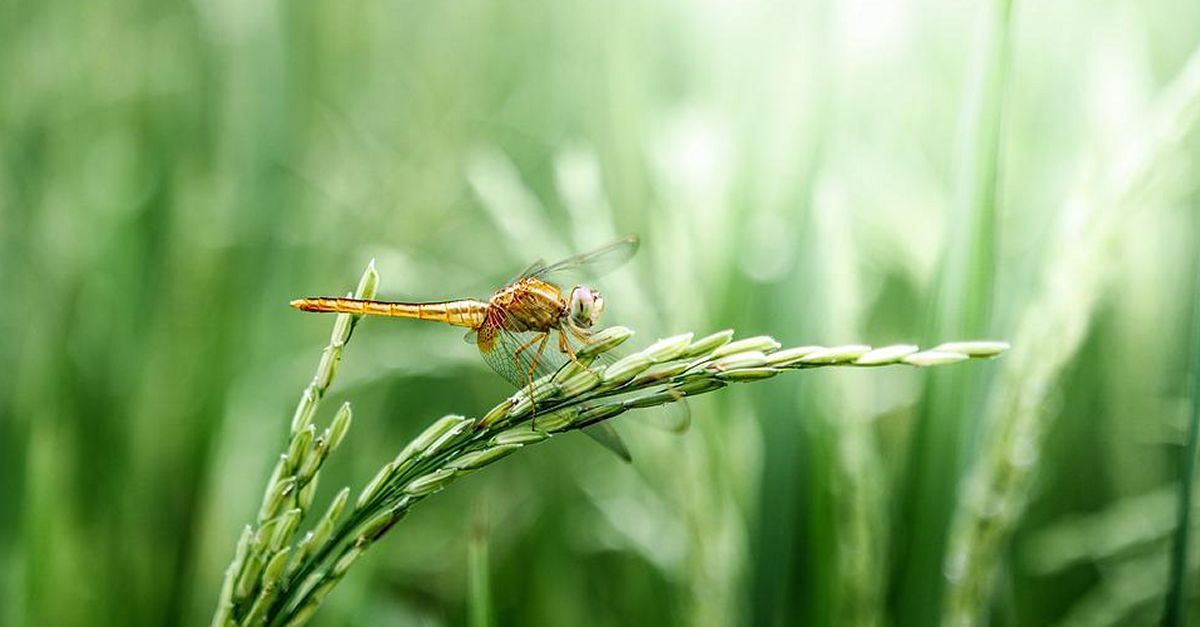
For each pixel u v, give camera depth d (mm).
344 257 662
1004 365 463
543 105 788
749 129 516
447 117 736
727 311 488
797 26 516
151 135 709
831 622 455
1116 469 565
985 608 462
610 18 723
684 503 453
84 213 655
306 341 635
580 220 502
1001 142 435
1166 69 687
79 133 708
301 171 700
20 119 685
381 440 617
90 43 731
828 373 443
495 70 805
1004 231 604
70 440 539
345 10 761
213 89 710
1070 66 645
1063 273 425
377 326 644
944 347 353
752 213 507
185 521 556
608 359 387
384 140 763
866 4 554
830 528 454
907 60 701
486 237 686
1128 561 535
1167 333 575
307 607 375
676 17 704
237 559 373
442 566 578
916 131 722
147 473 558
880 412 499
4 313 609
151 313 610
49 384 554
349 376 588
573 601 554
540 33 809
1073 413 569
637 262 554
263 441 570
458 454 376
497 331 424
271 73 637
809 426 461
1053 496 562
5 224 639
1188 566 425
